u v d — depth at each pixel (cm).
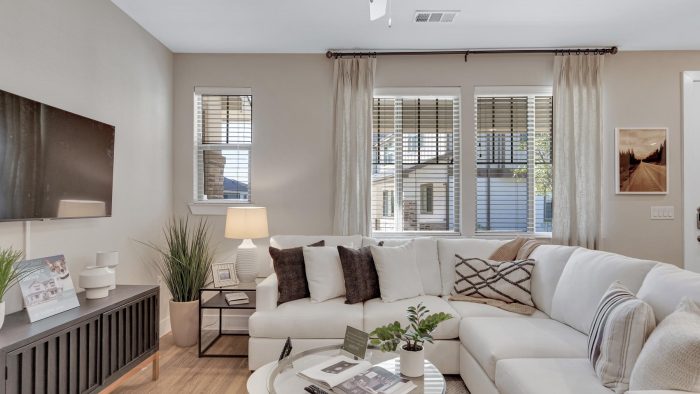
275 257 292
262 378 192
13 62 198
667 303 159
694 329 125
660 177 360
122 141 291
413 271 298
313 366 180
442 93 369
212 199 379
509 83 367
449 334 252
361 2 278
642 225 360
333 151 364
